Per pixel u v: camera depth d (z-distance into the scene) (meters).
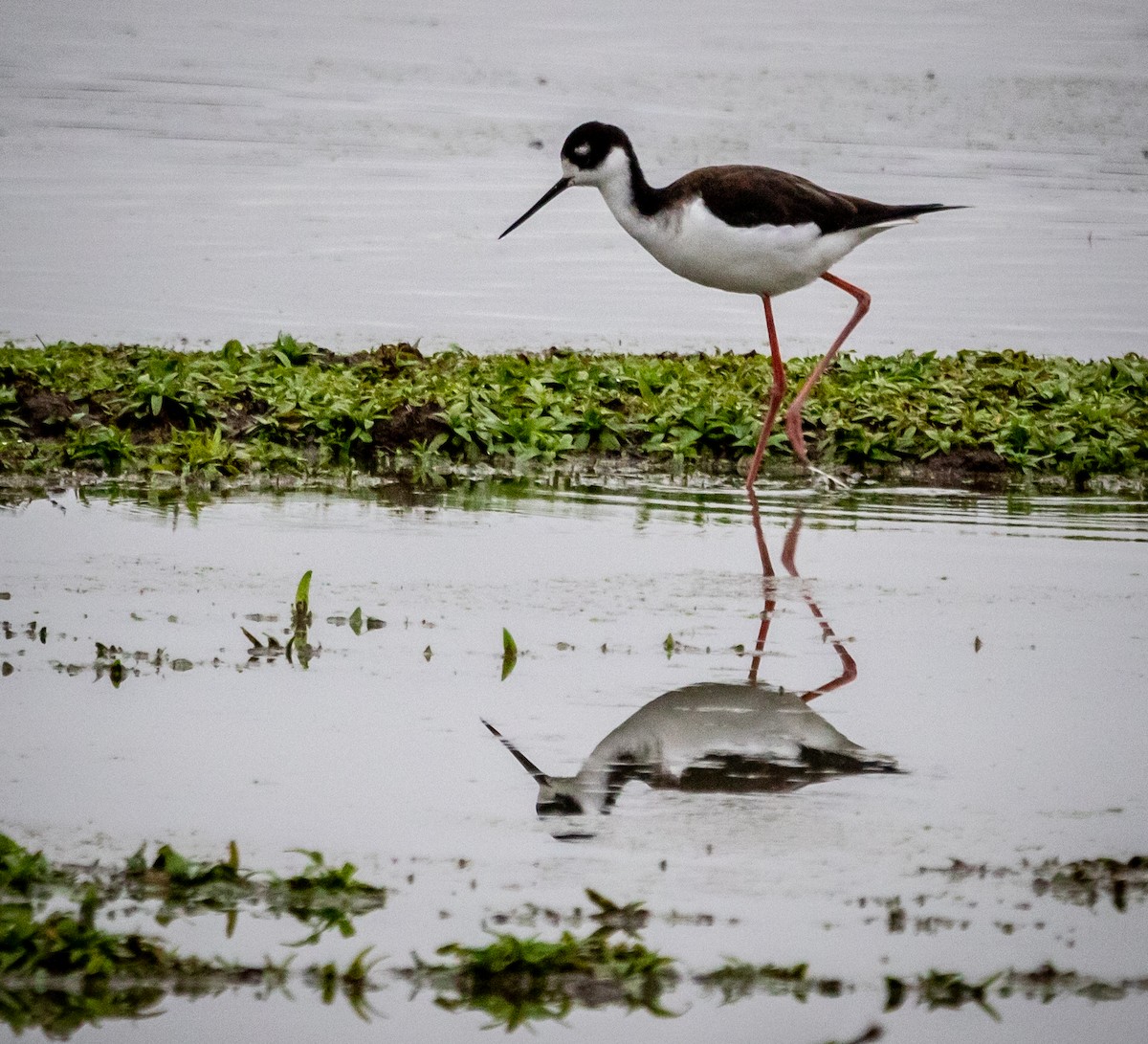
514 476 14.66
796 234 14.05
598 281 23.28
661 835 7.18
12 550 11.34
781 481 14.80
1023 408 16.77
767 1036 5.77
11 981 5.93
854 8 45.69
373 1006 5.88
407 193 27.84
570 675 9.21
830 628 10.27
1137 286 23.64
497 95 35.06
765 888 6.72
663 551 12.06
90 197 26.56
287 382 15.77
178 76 36.19
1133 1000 6.05
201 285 21.75
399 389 15.73
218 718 8.38
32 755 7.81
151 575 10.84
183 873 6.59
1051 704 8.97
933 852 7.11
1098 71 39.03
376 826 7.18
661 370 16.98
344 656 9.38
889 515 13.55
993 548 12.44
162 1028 5.72
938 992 6.03
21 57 37.22
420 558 11.59
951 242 26.00
